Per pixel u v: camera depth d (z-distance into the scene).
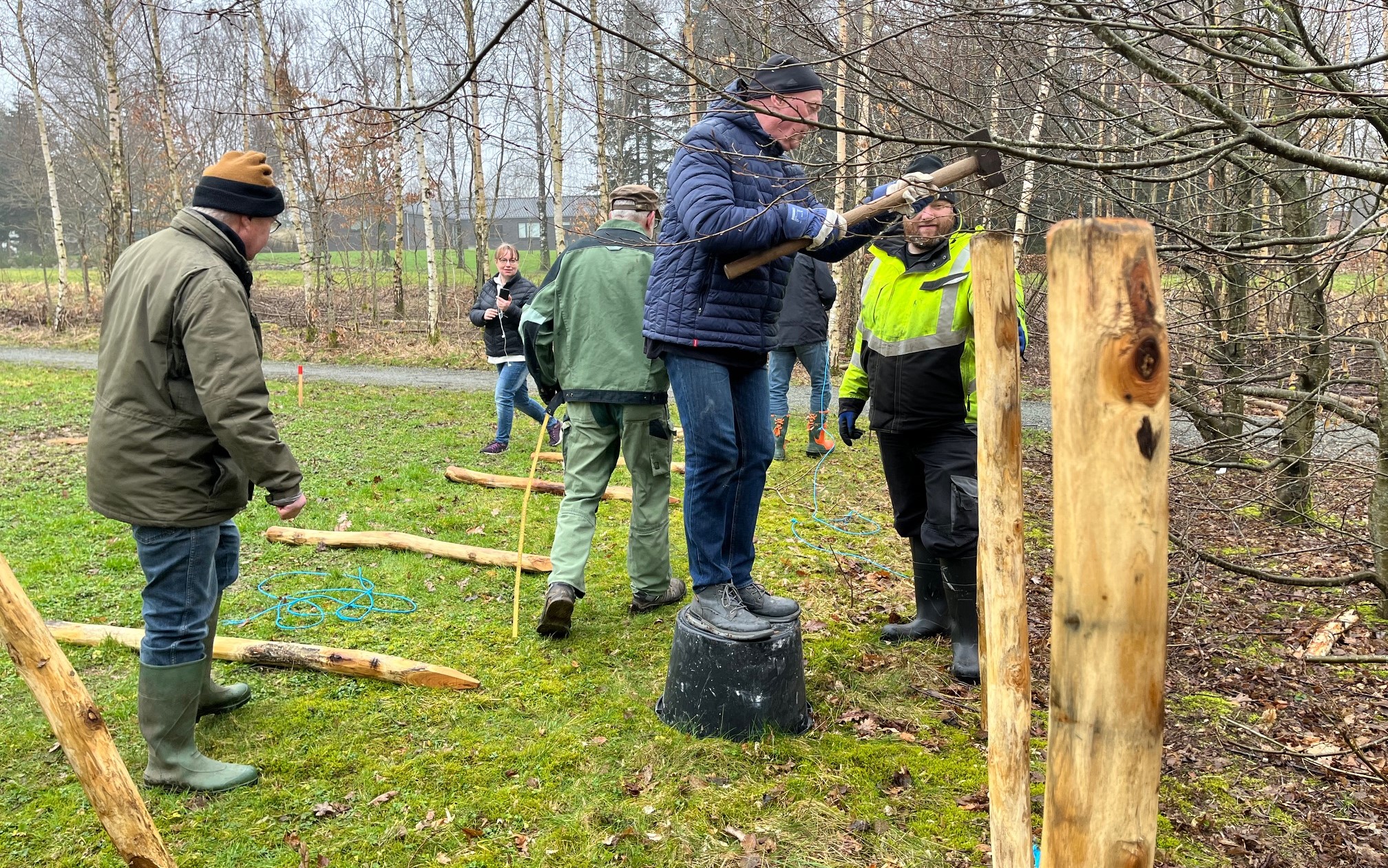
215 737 3.10
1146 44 2.70
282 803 2.74
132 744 3.07
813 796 2.79
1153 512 1.16
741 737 3.11
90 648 3.80
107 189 22.45
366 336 19.97
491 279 7.91
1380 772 2.85
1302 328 4.38
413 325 22.47
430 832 2.61
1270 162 3.68
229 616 4.19
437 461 7.59
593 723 3.22
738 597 3.25
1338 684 3.67
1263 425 3.78
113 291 2.67
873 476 7.38
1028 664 1.72
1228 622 4.34
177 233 2.66
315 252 21.94
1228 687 3.67
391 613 4.26
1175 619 4.23
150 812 2.66
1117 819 1.22
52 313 23.83
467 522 5.78
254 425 2.55
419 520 5.82
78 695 1.85
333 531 5.41
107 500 2.62
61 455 7.80
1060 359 1.17
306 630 4.05
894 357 3.63
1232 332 4.23
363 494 6.41
